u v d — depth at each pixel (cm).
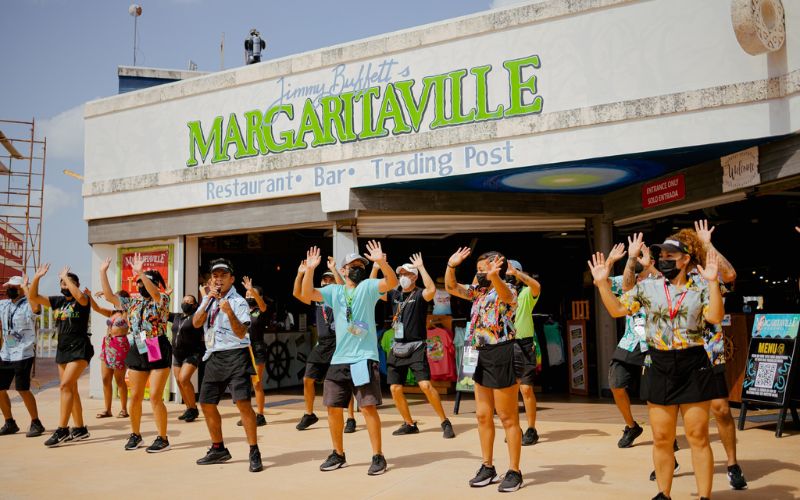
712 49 830
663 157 895
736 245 1270
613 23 888
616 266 1134
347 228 1057
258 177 1110
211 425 667
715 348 522
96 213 1255
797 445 687
